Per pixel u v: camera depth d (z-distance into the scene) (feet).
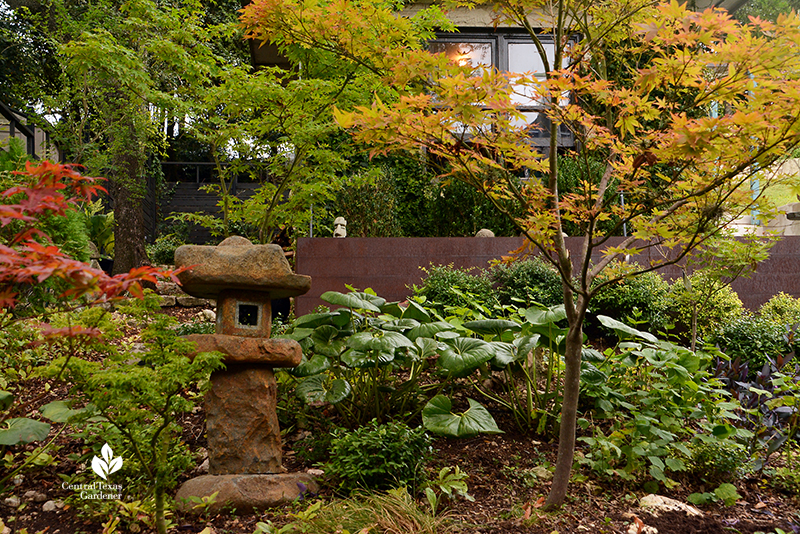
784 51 7.47
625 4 12.13
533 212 10.77
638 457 12.75
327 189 24.53
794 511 11.23
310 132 20.90
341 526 9.26
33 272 5.53
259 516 10.53
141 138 32.01
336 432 12.60
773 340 20.57
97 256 33.30
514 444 14.30
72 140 29.94
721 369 18.08
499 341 15.61
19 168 15.80
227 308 11.90
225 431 11.54
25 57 39.22
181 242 41.04
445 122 8.54
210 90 20.90
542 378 17.71
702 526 10.19
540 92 9.12
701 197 9.84
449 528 9.76
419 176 35.45
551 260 10.51
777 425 13.76
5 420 11.00
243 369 11.82
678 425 13.32
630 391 14.94
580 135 9.78
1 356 12.23
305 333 14.92
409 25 10.54
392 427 12.13
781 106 7.48
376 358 13.58
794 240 26.14
